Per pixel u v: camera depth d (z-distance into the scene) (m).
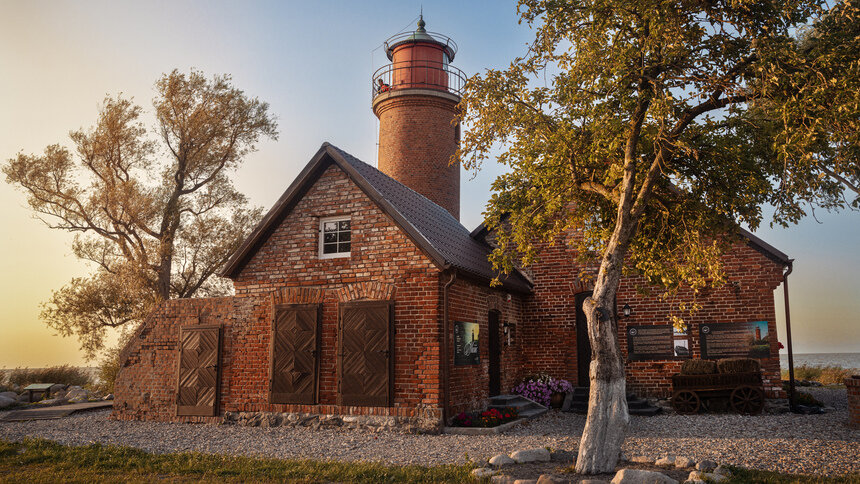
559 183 10.09
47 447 10.36
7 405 19.25
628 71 8.27
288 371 13.33
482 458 9.09
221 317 14.43
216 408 13.94
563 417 14.51
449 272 12.55
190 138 25.47
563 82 9.38
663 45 8.22
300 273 13.80
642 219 10.43
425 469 8.31
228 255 25.22
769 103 8.23
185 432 12.57
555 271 17.19
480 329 14.17
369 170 15.11
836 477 7.38
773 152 9.17
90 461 9.18
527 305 17.28
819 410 14.34
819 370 27.56
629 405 14.95
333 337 13.17
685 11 8.35
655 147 8.91
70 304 23.14
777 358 14.84
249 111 26.39
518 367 16.67
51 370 27.69
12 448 10.09
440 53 25.56
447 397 12.12
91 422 14.60
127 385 15.11
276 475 8.03
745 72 8.43
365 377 12.59
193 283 26.02
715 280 9.77
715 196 9.98
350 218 13.73
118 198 23.17
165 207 24.53
